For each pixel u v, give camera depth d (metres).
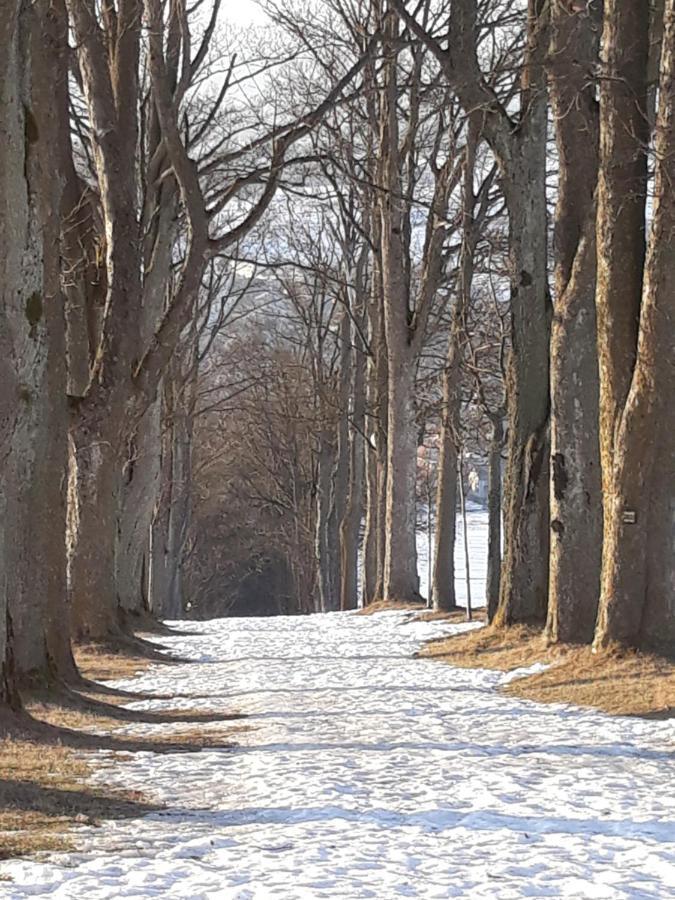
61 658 18.62
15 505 16.77
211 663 25.45
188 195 23.09
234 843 8.71
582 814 9.67
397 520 37.31
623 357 18.80
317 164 38.53
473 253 31.05
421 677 21.59
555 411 21.52
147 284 29.59
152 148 30.41
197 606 68.94
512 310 24.23
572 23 20.78
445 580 34.59
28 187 15.70
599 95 20.36
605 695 17.30
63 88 25.08
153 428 31.58
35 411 16.98
